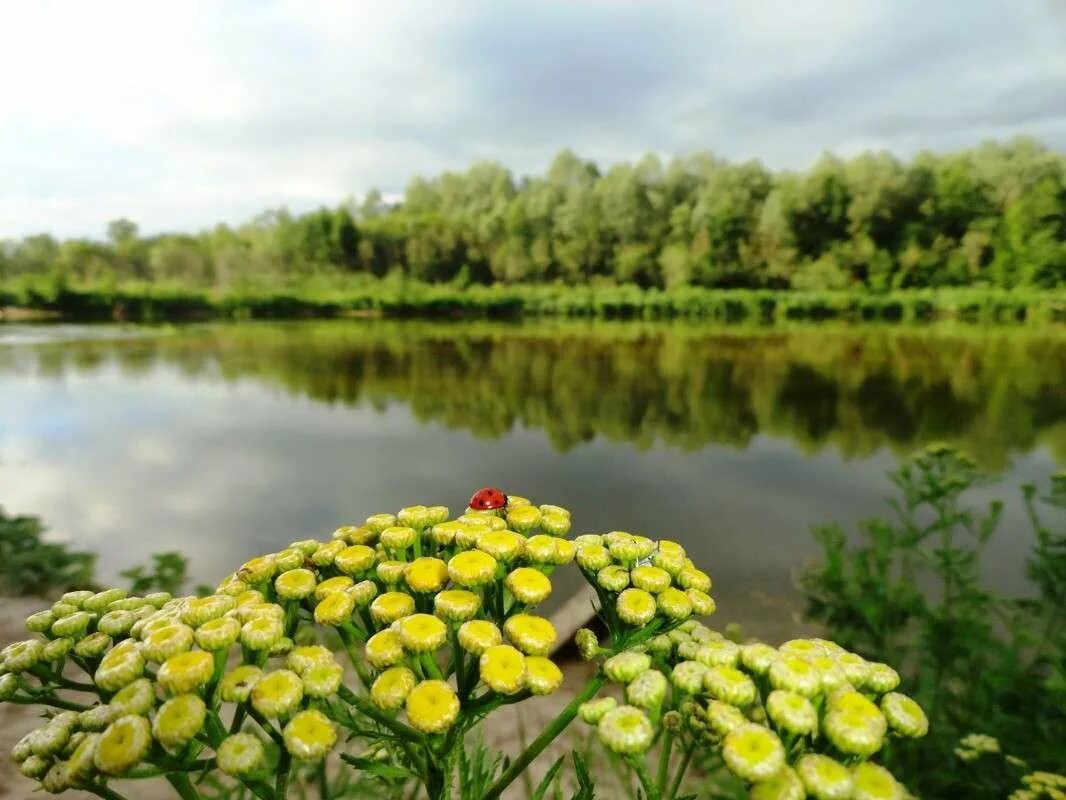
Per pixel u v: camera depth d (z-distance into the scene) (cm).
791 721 86
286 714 90
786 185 3984
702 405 1738
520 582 110
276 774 95
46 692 109
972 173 3278
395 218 5194
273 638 100
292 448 1384
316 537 883
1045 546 359
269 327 3572
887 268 3450
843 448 1335
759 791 81
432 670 104
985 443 1287
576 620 460
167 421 1634
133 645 102
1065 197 2831
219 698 98
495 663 96
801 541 834
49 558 640
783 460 1275
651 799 87
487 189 6500
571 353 2589
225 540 861
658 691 95
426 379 2138
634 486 1118
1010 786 265
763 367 2212
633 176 4797
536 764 298
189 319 4022
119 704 89
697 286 4062
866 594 392
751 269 4012
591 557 123
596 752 254
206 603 108
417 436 1502
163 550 809
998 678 310
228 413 1723
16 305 3831
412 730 101
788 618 598
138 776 85
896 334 2702
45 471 1186
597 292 4259
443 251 4888
